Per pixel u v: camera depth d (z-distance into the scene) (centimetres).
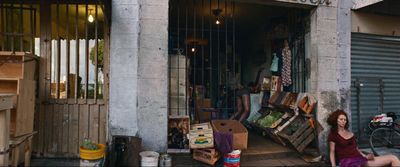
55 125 484
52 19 493
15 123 395
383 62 618
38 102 479
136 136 448
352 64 590
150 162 399
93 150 379
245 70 945
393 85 629
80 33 500
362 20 587
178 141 482
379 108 615
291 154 521
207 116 636
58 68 486
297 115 565
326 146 534
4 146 364
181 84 523
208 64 830
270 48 760
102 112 488
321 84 539
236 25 862
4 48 487
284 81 638
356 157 415
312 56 550
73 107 487
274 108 655
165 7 461
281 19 694
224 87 793
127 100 451
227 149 442
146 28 456
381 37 611
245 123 696
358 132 595
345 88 557
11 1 477
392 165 409
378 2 520
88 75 494
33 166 437
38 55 486
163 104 457
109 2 475
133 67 452
